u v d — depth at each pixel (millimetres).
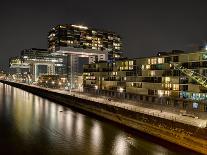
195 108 79188
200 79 62969
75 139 54625
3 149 48781
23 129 63875
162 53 98938
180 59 85750
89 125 66750
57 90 168500
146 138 52281
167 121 49469
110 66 125688
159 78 94312
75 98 101250
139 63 105250
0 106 105000
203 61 77812
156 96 94750
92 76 142000
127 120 62688
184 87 83812
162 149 45875
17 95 155250
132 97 108000
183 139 45156
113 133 57812
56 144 51594
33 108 99375
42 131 61750
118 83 118625
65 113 86812
